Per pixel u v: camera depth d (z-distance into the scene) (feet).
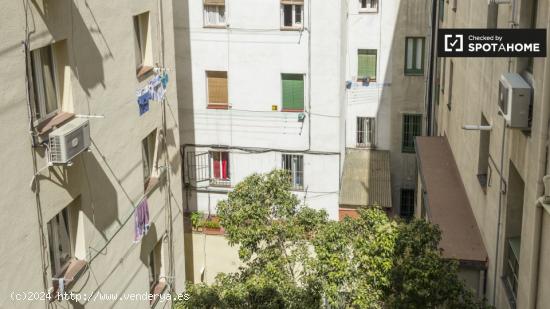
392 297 49.39
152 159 66.33
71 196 48.75
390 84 116.26
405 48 114.42
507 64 53.93
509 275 54.95
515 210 54.13
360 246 51.16
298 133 93.04
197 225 92.38
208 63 92.12
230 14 89.86
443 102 96.99
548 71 42.55
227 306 55.26
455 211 72.08
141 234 60.85
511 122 46.78
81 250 51.55
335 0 87.35
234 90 92.63
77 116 49.01
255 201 62.80
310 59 89.92
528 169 46.78
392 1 112.78
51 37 45.27
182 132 95.14
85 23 50.06
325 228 55.31
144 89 60.90
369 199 105.29
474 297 53.83
